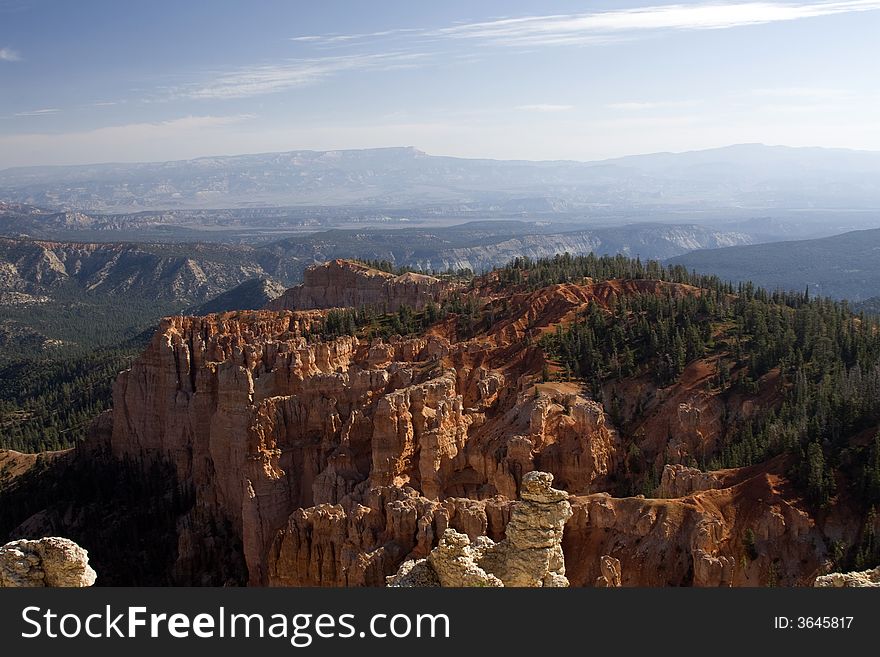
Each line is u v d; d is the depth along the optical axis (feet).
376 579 301.84
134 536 518.78
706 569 293.84
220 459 491.31
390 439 407.23
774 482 327.67
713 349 512.63
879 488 312.71
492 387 488.02
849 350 493.77
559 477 399.85
